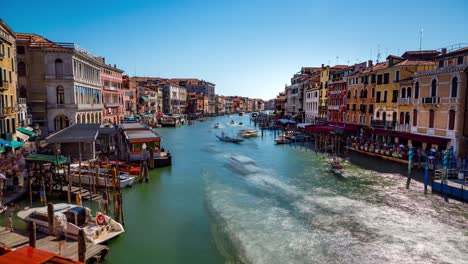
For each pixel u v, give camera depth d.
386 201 19.06
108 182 20.86
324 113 55.72
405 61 35.19
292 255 12.62
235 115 173.12
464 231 14.77
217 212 17.39
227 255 12.76
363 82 41.62
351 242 13.73
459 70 25.39
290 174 26.61
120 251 13.23
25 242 12.56
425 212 17.17
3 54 27.67
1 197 16.91
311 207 18.05
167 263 12.30
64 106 39.19
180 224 15.99
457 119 25.83
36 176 19.38
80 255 10.86
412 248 13.19
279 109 100.69
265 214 17.02
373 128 38.41
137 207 18.56
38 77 38.38
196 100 131.25
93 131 26.64
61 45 39.12
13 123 29.56
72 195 19.17
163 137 57.88
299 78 74.75
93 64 47.84
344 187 22.28
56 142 22.72
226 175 26.34
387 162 30.81
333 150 38.28
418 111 30.72
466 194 18.47
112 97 60.25
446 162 21.00
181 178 25.34
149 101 89.56
